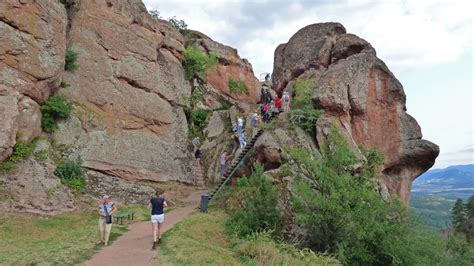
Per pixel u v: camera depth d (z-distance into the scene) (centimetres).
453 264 1991
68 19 2711
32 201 1841
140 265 1176
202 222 1878
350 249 1725
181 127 3388
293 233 1847
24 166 1998
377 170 2442
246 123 3269
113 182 2417
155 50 3341
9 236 1480
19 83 2089
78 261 1188
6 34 2050
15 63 2086
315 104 2605
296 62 3447
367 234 1700
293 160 2016
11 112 1975
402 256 1700
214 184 2978
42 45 2262
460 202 5775
